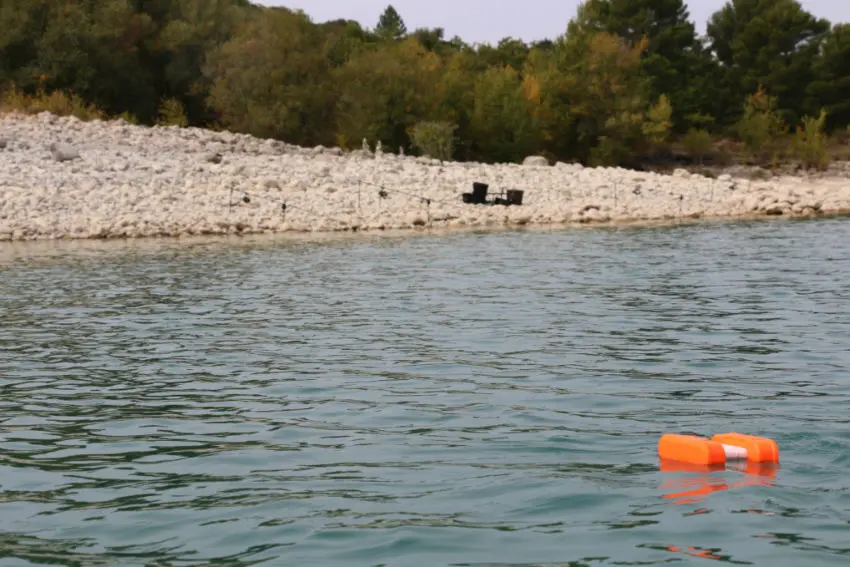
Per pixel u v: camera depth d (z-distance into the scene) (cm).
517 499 771
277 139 6412
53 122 5422
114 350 1440
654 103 8962
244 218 3756
